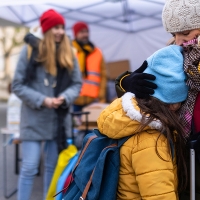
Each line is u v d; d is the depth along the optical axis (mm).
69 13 8156
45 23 4070
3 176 6113
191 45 1927
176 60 1921
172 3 1997
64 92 4129
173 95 1893
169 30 2043
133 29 9062
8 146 8461
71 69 4168
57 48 4152
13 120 5453
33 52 4059
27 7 7480
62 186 3260
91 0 6793
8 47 23344
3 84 22656
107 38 9430
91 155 2115
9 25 9680
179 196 2088
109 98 8016
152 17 8250
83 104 7098
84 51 7098
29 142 4094
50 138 4078
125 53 9477
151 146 1868
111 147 1979
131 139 1931
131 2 7094
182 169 1997
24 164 4113
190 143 1898
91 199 1984
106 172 1970
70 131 4246
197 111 1939
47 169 4258
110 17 8398
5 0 6145
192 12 1931
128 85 2027
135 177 1936
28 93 4004
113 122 1926
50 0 6066
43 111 4055
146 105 1887
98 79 7230
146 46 9328
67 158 3475
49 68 4059
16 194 5379
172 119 1884
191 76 1864
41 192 5340
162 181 1837
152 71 1939
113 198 1949
